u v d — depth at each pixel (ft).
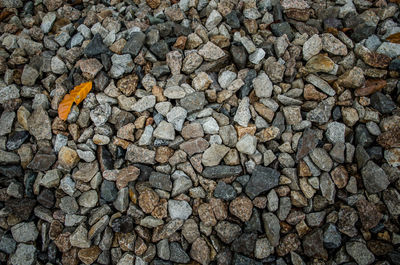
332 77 2.25
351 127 2.18
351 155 2.12
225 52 2.34
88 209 2.09
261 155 2.12
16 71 2.35
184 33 2.42
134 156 2.12
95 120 2.16
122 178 2.07
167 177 2.09
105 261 2.05
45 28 2.51
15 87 2.28
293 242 2.03
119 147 2.15
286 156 2.12
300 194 2.08
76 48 2.35
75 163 2.15
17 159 2.17
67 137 2.19
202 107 2.19
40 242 2.10
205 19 2.53
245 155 2.13
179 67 2.28
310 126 2.17
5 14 2.60
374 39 2.34
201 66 2.29
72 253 2.04
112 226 2.02
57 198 2.12
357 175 2.11
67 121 2.19
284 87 2.25
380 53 2.27
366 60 2.26
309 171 2.09
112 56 2.28
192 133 2.14
